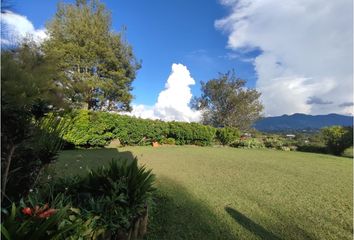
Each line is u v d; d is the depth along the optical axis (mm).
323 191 5543
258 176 6926
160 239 3100
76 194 3014
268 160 10500
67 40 20359
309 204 4625
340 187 5949
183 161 9258
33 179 2949
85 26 20406
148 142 16344
